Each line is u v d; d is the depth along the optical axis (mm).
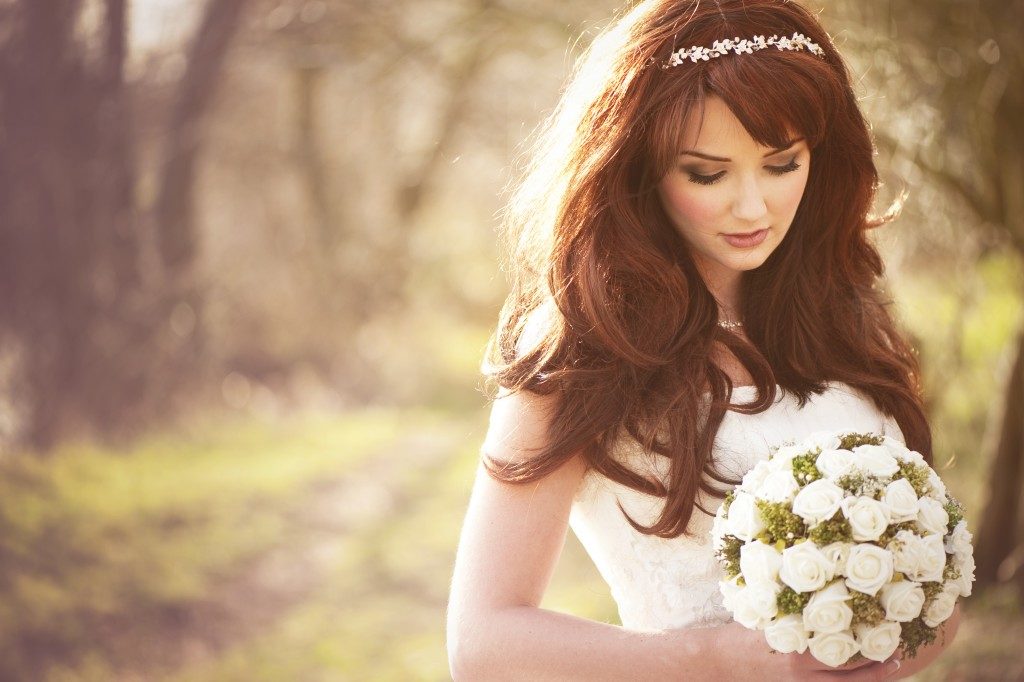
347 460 9086
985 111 4570
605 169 1635
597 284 1632
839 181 1827
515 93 9344
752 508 1480
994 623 4543
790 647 1409
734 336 1737
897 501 1455
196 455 8805
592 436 1561
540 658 1463
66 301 8711
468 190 13664
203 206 11477
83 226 8820
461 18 7496
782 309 1860
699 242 1678
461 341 14133
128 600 5816
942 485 1562
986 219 4801
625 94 1605
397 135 11688
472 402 11656
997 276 5785
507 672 1474
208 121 9859
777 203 1631
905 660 1658
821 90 1574
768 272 1870
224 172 11734
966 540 1521
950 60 4422
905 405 1885
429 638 5582
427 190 12703
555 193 1736
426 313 13781
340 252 12445
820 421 1765
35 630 5383
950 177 4613
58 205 8625
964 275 5082
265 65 9805
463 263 14141
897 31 4359
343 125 11750
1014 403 4996
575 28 6180
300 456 9102
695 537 1642
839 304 1909
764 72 1531
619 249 1662
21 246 8492
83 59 8656
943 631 1685
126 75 9102
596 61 1723
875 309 1999
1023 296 5074
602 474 1610
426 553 6895
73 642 5359
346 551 6887
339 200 12344
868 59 4266
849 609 1399
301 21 8633
